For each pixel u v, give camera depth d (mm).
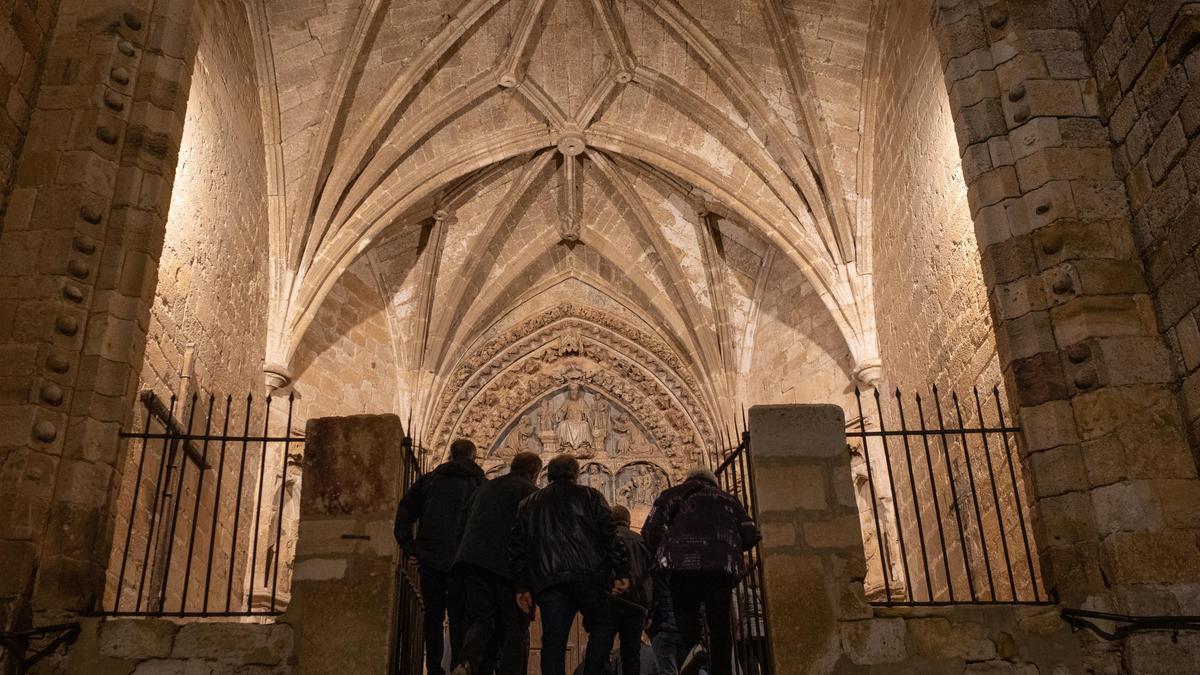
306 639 7047
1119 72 8461
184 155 11320
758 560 7473
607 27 15672
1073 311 8086
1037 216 8438
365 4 14258
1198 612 7152
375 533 7312
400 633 7641
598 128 17375
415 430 18781
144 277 8398
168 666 7074
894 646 7117
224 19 12867
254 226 14484
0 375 7750
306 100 15039
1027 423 7996
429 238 18781
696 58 15820
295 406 16734
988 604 7340
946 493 12305
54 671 7047
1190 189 7590
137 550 10070
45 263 8117
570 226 19547
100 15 9078
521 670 6910
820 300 18297
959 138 9031
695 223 19047
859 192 15602
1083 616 7188
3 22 8352
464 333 19750
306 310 15523
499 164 18125
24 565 7270
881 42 14297
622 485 20141
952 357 11961
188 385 11367
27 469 7508
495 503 7160
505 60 16047
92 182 8453
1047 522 7715
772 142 16172
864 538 16438
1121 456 7633
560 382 20641
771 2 14539
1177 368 7805
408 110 16047
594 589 6840
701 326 19703
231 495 13266
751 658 7859
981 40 9180
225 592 12961
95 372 7949
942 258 12086
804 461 7508
